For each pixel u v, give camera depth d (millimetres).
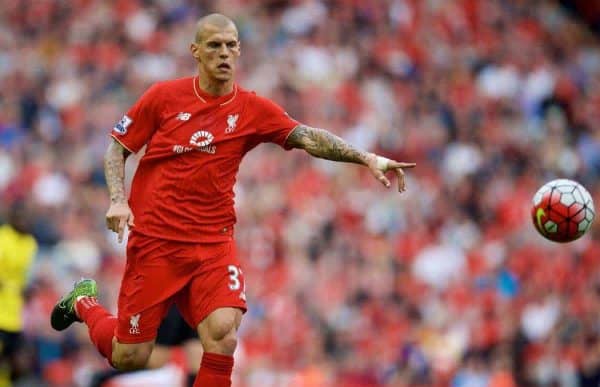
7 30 69062
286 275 52281
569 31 80750
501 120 69938
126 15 70938
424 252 56094
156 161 22688
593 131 71250
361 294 51375
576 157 68125
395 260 54406
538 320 49812
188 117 22578
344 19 74188
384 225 58031
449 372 47125
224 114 22672
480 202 61500
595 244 56906
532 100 72438
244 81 68500
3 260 32906
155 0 72125
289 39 71875
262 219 56969
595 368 45656
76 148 60688
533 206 24125
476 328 48750
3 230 33094
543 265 54812
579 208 23703
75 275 49812
